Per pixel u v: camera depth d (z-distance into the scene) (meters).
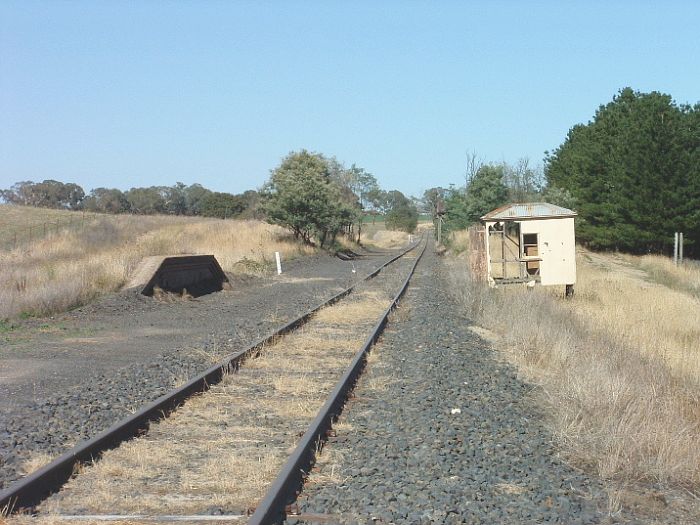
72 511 6.25
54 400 9.88
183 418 9.22
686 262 42.62
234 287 28.59
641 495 6.83
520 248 23.25
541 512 6.27
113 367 12.76
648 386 10.17
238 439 8.38
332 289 27.17
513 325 16.16
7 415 9.29
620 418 8.45
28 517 6.03
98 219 60.41
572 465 7.62
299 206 54.09
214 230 53.47
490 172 56.50
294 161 57.84
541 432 8.73
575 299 23.25
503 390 10.82
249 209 100.88
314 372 12.11
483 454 7.85
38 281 22.17
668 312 21.19
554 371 12.26
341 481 6.95
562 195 54.81
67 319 18.75
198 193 122.62
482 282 23.34
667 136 48.19
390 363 12.93
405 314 19.47
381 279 32.59
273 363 12.84
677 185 47.97
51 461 7.10
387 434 8.59
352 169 91.25
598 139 58.41
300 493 6.61
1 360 13.43
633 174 48.69
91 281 22.34
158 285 23.69
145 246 36.03
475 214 56.22
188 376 11.54
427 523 6.00
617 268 41.75
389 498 6.46
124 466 7.41
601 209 52.53
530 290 21.53
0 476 6.99
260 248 44.81
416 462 7.50
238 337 15.41
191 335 16.42
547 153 68.44
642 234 49.03
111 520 6.02
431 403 9.91
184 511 6.27
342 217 58.53
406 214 131.50
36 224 56.97
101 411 9.44
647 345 14.55
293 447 8.01
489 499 6.54
